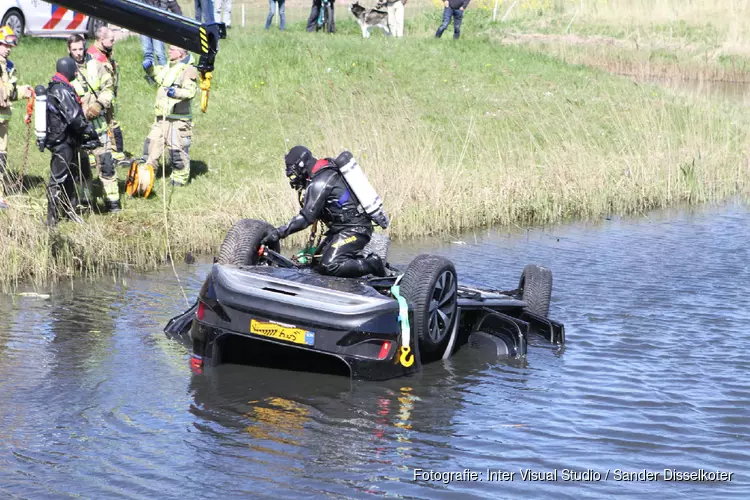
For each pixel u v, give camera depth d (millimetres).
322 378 7523
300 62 23484
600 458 6125
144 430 6234
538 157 18922
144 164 14531
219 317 7508
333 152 16141
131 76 20906
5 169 12781
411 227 14305
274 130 19141
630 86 25703
